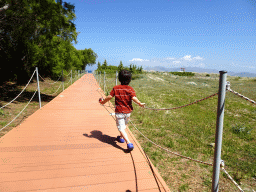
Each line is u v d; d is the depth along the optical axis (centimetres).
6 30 1104
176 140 456
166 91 1375
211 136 500
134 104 865
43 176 252
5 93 1091
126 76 307
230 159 366
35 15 924
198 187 273
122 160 307
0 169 266
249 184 288
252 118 721
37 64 1616
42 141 377
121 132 328
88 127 480
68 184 237
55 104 794
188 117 684
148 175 267
